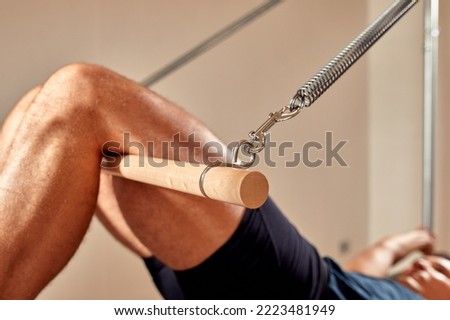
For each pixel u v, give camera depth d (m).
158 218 0.88
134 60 1.69
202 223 0.88
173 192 0.86
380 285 1.20
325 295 1.07
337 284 1.13
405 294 1.20
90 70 0.77
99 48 1.60
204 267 0.92
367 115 2.36
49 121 0.73
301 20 2.10
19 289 0.74
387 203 2.41
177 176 0.64
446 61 2.17
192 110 1.85
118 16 1.64
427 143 1.64
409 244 1.54
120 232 1.07
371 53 2.35
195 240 0.90
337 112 2.24
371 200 2.44
